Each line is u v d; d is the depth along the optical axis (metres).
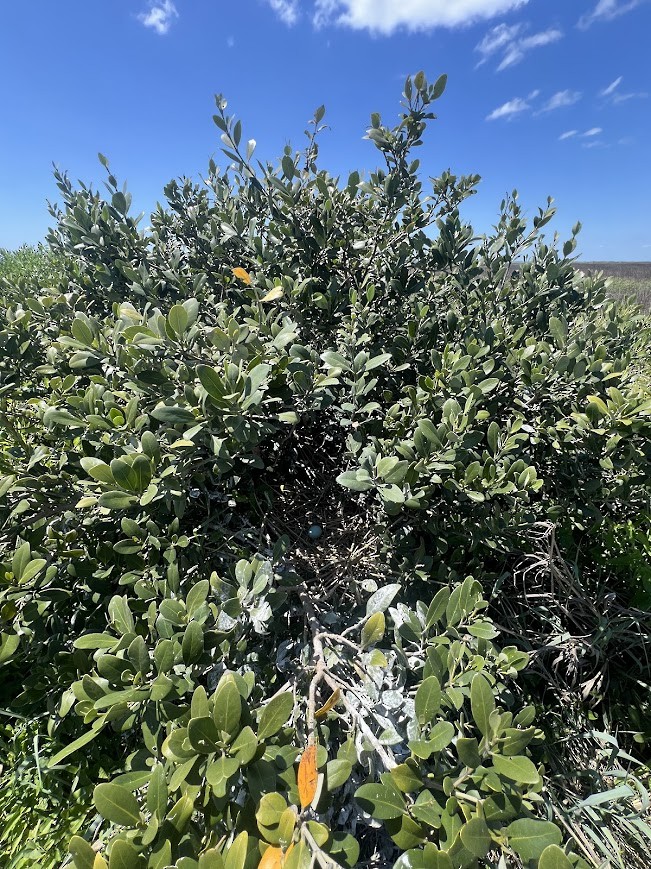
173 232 3.31
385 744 1.05
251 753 0.84
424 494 1.57
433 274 2.84
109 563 1.78
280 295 2.02
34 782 1.62
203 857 0.74
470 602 1.30
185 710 1.09
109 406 1.78
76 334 1.83
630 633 2.03
